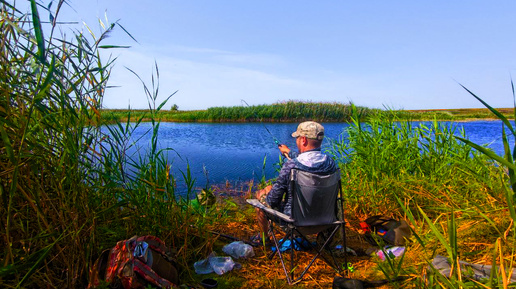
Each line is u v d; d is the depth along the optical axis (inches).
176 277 103.0
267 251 135.0
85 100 95.1
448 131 205.6
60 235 84.4
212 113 1102.4
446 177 181.5
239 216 171.0
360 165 190.9
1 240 85.4
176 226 125.7
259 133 674.2
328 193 111.4
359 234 151.6
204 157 370.3
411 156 203.3
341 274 114.8
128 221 118.6
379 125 215.3
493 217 132.3
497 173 166.2
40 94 70.9
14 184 71.4
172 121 1103.0
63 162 90.3
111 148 107.5
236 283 110.4
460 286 78.7
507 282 76.9
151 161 123.5
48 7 78.2
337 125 901.2
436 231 83.6
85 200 95.5
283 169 113.0
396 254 124.5
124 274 90.0
